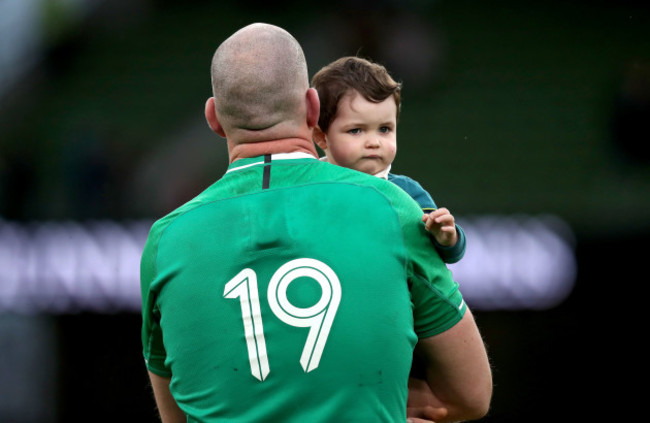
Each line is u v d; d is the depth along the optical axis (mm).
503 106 40938
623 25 43969
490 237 29156
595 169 38062
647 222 32406
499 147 39531
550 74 42281
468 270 28844
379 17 41000
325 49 40812
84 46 43781
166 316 7949
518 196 36188
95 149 37875
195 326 7746
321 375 7438
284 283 7598
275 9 44531
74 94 42094
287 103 8336
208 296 7734
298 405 7430
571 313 31156
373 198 7973
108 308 30078
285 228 7758
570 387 30781
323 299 7539
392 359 7574
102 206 36094
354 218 7828
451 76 41875
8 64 42469
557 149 39125
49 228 30688
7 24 43375
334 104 10203
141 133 39750
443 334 8180
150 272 8148
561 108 40812
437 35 42250
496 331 31031
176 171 37750
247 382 7539
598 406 30641
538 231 29203
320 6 43969
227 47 8430
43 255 30344
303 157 8305
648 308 31344
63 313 29906
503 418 30750
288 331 7512
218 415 7641
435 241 8133
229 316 7648
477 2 44375
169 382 8664
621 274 31875
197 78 42969
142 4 44844
